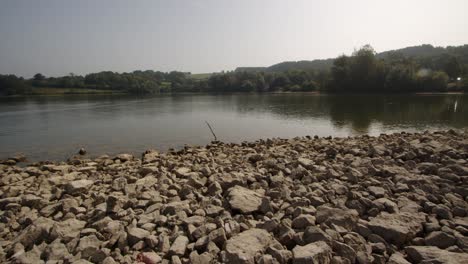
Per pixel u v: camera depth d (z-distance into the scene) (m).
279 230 5.45
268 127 27.33
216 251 4.82
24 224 6.50
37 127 28.61
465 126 25.08
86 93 104.00
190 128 27.28
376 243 4.96
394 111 36.59
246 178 8.36
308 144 15.38
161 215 6.22
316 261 4.28
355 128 25.80
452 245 4.83
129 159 14.80
